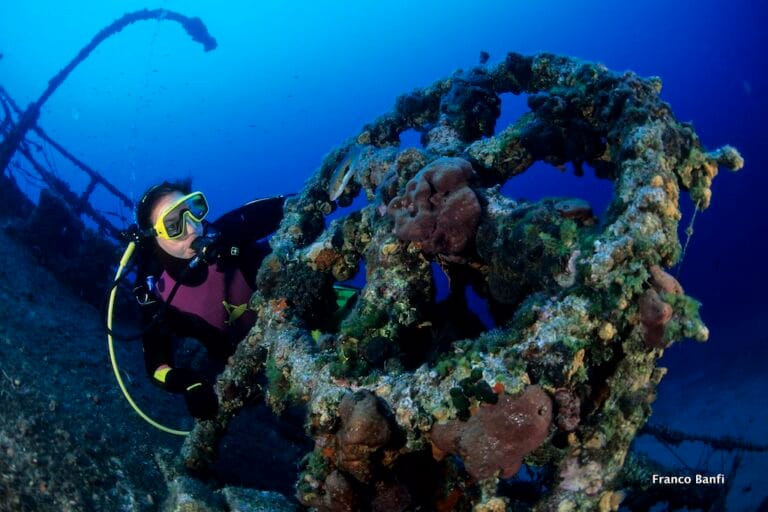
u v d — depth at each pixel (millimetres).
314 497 1858
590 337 1601
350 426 1600
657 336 1547
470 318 2531
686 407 9984
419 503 1841
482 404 1536
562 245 1728
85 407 2947
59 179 8281
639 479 2135
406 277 2193
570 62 2703
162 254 2934
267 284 2689
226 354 3236
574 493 1691
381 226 2320
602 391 1692
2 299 4098
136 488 2473
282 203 3463
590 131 2375
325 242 2602
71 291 5672
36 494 2150
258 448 3854
